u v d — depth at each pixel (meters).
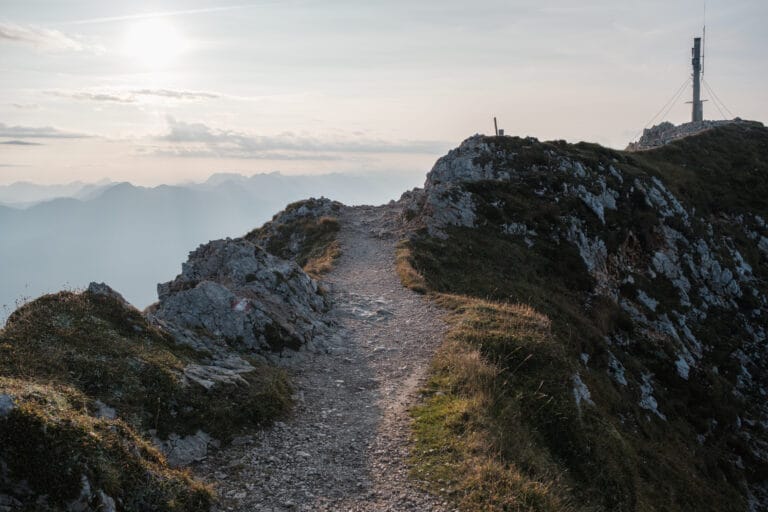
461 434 13.54
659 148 70.31
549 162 52.56
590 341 32.38
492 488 11.25
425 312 25.36
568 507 12.44
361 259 36.88
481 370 17.14
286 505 10.45
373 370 18.78
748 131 79.69
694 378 37.09
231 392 14.15
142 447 10.12
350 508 10.53
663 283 46.41
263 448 12.68
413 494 11.12
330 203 54.59
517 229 43.12
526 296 33.47
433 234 40.31
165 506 8.95
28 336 12.39
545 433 16.23
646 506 16.69
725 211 61.03
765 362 43.25
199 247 28.72
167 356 14.27
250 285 23.69
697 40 90.56
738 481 30.09
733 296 49.06
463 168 52.06
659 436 28.08
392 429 14.18
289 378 17.33
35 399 9.18
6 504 7.21
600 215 47.78
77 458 8.12
